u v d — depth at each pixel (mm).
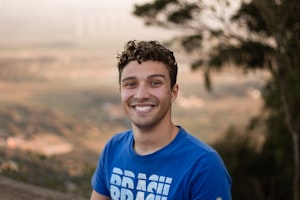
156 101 1729
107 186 1897
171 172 1705
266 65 11938
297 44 10992
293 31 10891
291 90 11633
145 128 1739
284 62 11133
